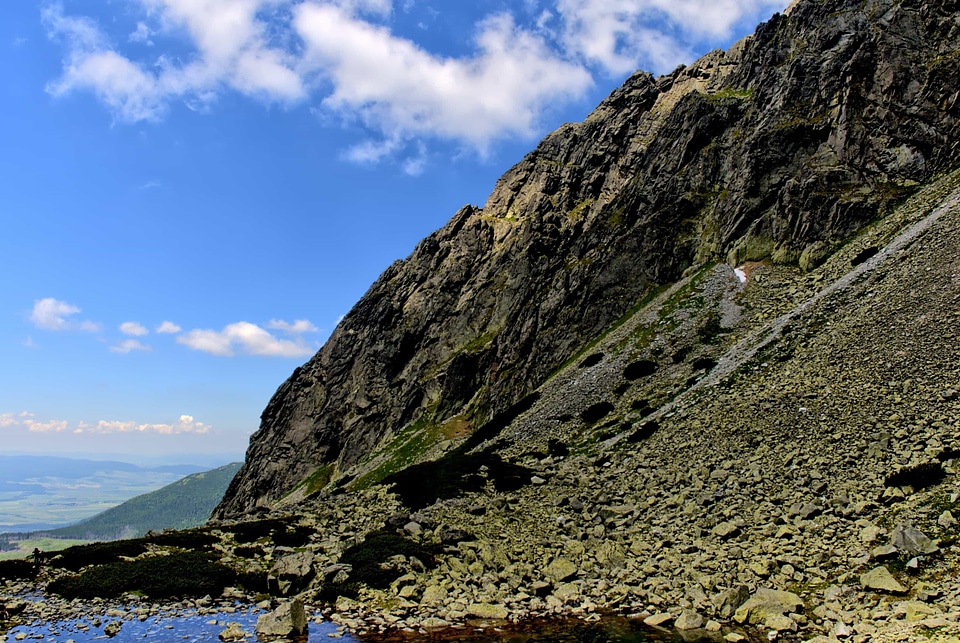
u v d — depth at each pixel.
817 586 21.53
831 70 77.31
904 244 52.50
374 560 29.55
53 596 26.11
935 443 28.03
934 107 68.75
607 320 79.38
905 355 37.06
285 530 38.97
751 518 28.45
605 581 25.83
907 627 16.72
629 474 39.16
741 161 79.88
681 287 73.06
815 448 32.62
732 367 49.25
